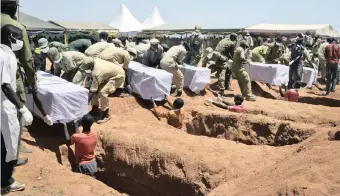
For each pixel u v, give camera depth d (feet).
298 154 19.62
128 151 24.11
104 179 25.31
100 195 18.25
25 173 19.21
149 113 32.37
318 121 31.07
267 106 35.78
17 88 17.79
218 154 22.63
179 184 21.47
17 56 18.06
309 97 45.65
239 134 28.35
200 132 30.71
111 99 32.30
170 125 30.37
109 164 24.98
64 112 23.31
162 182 22.31
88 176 20.54
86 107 24.41
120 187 24.63
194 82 37.96
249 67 46.01
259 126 27.94
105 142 25.40
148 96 32.48
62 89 23.59
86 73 28.04
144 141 24.17
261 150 23.82
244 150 23.65
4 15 17.53
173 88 37.47
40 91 23.62
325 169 15.93
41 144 24.35
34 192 17.19
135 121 29.78
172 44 104.63
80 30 93.30
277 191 14.74
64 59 27.45
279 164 19.24
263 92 46.70
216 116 29.89
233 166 20.95
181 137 25.96
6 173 16.38
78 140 22.50
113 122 28.63
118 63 30.68
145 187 23.35
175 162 22.06
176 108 30.94
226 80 44.21
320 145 19.81
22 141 23.79
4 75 14.40
